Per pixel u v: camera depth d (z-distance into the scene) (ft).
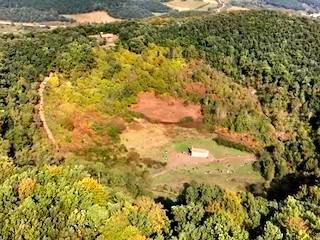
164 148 312.71
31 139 265.13
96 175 239.91
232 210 195.42
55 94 307.78
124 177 258.57
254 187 294.25
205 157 313.12
